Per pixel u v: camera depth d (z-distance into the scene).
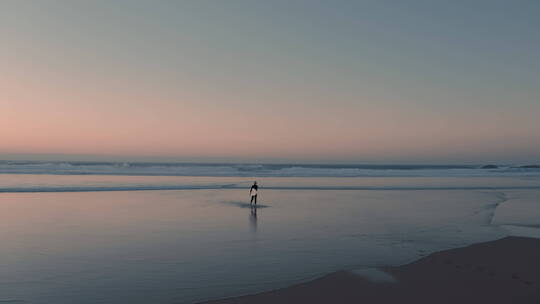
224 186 27.89
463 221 13.86
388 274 7.32
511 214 15.66
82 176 35.94
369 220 13.97
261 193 23.89
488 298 6.12
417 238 10.91
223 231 11.73
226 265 8.07
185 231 11.66
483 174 50.81
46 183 27.53
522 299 6.09
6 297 6.11
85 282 6.89
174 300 6.05
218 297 6.21
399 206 17.98
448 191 26.31
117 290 6.48
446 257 8.49
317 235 11.25
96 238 10.53
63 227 12.05
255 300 6.01
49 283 6.82
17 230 11.50
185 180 33.91
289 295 6.23
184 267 7.90
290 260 8.52
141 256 8.72
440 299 6.07
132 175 39.91
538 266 7.84
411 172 51.59
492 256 8.57
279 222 13.42
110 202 18.25
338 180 36.88
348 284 6.75
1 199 18.73
